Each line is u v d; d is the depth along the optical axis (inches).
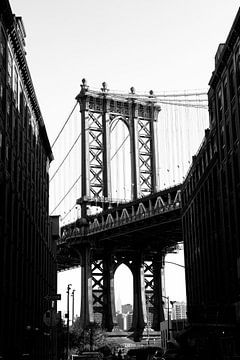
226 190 2529.5
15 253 2203.5
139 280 5511.8
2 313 1921.8
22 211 2407.7
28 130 2645.2
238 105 2300.7
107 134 5452.8
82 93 5413.4
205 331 1163.9
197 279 3240.7
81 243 5364.2
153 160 5565.9
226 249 2534.5
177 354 1182.3
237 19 2241.6
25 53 2379.4
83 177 5216.5
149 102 5669.3
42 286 3134.8
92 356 1733.5
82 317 5231.3
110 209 5167.3
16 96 2292.1
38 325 2883.9
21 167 2399.1
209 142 2952.8
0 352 1829.5
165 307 5506.9
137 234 5162.4
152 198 4694.9
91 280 5378.9
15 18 2207.2
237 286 2342.5
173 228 4852.4
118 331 5295.3
